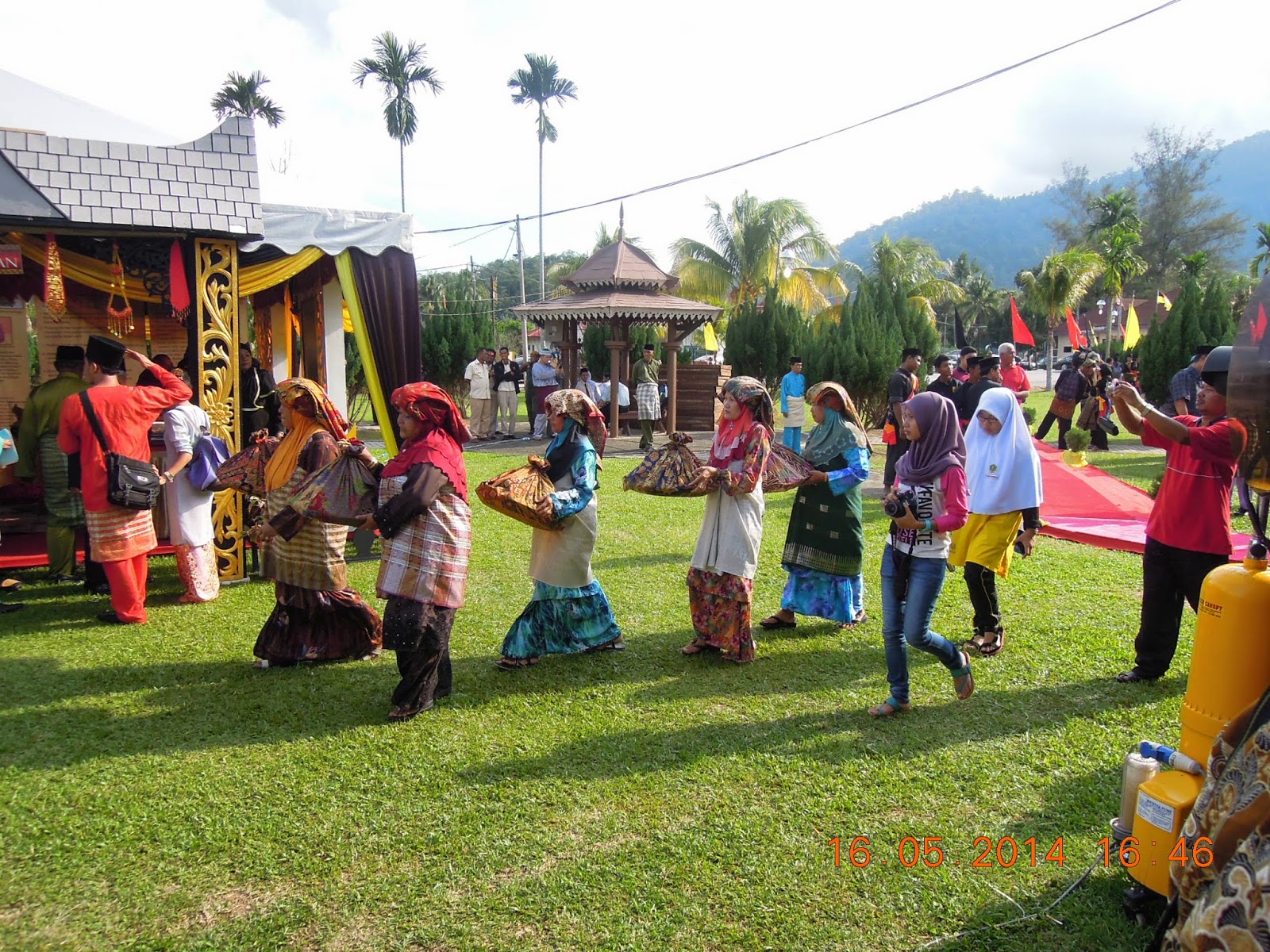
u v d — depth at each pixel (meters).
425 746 4.12
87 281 8.87
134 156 6.35
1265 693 2.09
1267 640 2.71
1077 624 5.87
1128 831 2.94
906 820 3.47
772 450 5.39
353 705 4.61
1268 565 2.83
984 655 5.31
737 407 5.09
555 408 5.02
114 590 5.80
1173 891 2.26
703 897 2.99
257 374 9.51
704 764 3.93
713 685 4.89
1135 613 6.12
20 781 3.75
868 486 11.88
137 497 5.62
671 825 3.43
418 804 3.59
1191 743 2.90
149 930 2.82
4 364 9.82
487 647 5.53
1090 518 9.30
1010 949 2.73
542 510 4.76
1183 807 2.65
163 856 3.23
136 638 5.59
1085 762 3.94
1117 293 40.81
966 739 4.18
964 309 72.62
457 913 2.90
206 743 4.14
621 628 5.90
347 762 3.95
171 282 6.88
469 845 3.30
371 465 4.58
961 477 4.16
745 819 3.47
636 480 5.11
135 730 4.27
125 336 10.71
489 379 18.39
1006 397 5.32
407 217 8.06
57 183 6.11
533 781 3.78
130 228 6.46
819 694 4.75
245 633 5.72
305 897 2.99
